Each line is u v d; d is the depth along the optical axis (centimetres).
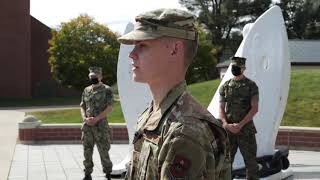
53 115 2542
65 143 1527
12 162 1152
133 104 938
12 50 4519
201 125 184
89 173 853
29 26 4572
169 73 197
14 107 3612
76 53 3859
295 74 2100
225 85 739
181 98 192
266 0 5831
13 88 4525
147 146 192
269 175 823
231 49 5953
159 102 200
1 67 4494
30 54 4694
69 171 1020
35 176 968
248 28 984
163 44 196
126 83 940
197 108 191
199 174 178
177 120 185
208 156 183
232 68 733
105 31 3912
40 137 1523
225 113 732
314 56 3650
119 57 948
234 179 840
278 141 1352
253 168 719
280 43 922
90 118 844
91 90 856
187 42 199
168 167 179
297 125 1561
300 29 6325
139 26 197
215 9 6084
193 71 4022
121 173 927
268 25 925
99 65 3838
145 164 191
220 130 191
